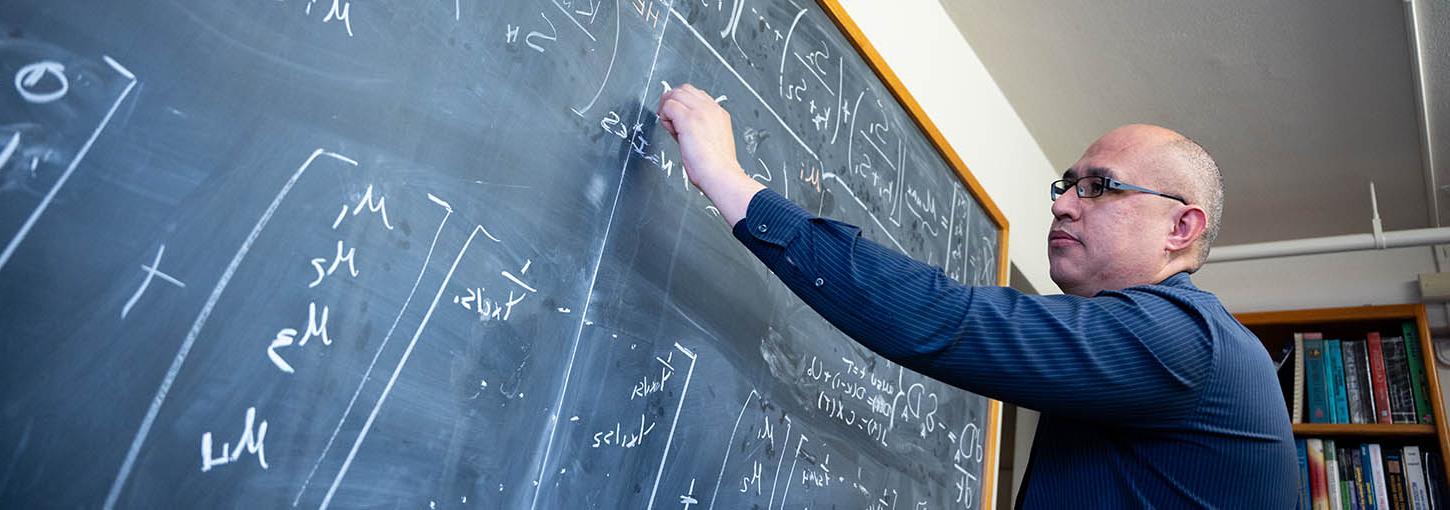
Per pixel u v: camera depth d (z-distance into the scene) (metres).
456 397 0.90
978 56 2.52
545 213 1.02
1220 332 1.02
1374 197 2.90
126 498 0.65
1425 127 2.55
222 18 0.74
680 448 1.19
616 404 1.09
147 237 0.68
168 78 0.70
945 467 1.89
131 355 0.67
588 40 1.10
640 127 1.18
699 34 1.29
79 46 0.65
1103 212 1.16
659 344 1.17
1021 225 2.68
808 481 1.44
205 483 0.70
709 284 1.28
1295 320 3.14
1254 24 2.29
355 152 0.83
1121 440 1.02
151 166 0.69
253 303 0.74
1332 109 2.58
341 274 0.81
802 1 1.55
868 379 1.65
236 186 0.74
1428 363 2.88
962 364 0.93
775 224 0.99
